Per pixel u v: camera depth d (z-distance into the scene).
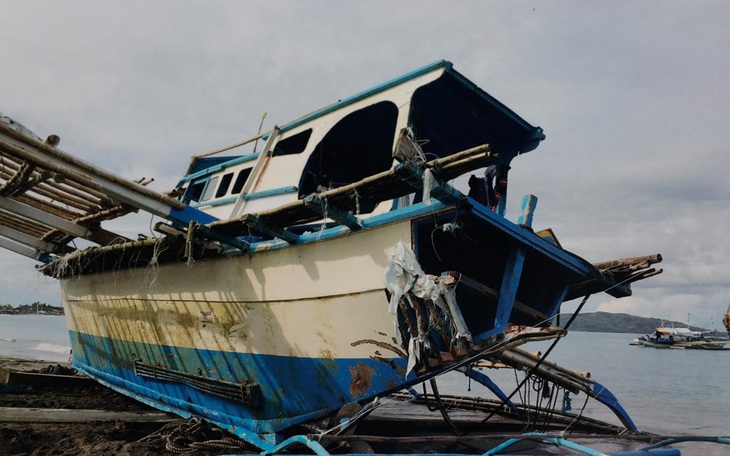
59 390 11.71
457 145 8.73
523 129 8.02
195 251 7.91
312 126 8.40
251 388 7.38
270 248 7.16
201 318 8.34
